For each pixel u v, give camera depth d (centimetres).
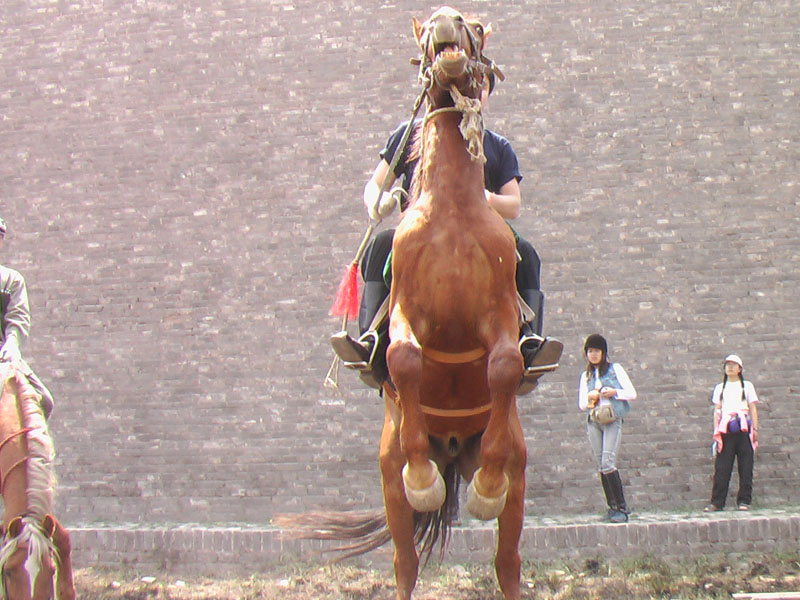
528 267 523
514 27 1239
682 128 1198
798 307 1141
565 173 1189
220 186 1228
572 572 807
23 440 499
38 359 1201
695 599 703
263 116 1245
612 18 1236
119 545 876
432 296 436
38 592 471
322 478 1120
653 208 1175
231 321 1181
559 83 1217
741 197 1176
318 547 857
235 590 777
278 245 1202
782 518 849
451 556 842
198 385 1165
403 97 1235
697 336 1137
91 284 1217
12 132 1284
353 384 1141
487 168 541
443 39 456
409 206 475
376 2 1267
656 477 1093
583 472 1094
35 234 1245
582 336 1141
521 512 486
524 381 481
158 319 1194
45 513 489
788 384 1120
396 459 491
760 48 1223
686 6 1238
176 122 1255
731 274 1154
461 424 476
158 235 1222
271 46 1267
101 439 1162
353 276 533
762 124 1198
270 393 1152
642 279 1155
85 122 1273
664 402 1116
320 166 1222
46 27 1316
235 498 1125
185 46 1281
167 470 1142
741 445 1025
